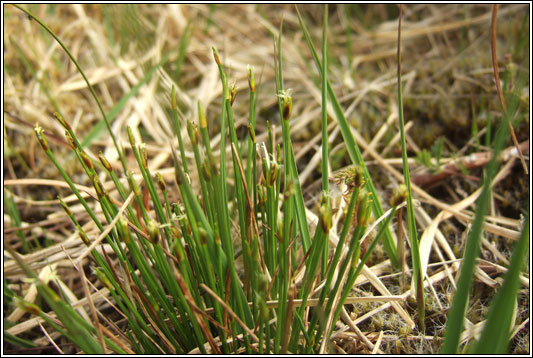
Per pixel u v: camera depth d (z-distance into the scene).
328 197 0.18
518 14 0.38
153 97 0.35
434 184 0.28
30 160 0.31
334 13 0.47
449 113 0.31
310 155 0.31
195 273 0.21
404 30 0.42
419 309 0.22
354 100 0.34
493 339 0.17
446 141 0.30
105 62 0.37
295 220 0.21
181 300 0.19
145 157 0.19
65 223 0.28
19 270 0.24
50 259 0.25
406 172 0.21
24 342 0.23
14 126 0.32
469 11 0.41
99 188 0.19
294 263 0.21
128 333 0.21
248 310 0.20
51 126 0.32
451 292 0.23
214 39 0.43
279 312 0.19
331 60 0.39
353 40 0.43
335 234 0.24
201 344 0.20
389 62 0.39
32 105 0.33
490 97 0.31
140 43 0.34
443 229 0.26
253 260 0.19
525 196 0.26
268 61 0.40
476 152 0.29
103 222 0.27
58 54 0.38
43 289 0.17
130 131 0.19
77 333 0.18
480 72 0.33
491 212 0.26
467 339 0.22
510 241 0.25
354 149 0.23
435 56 0.37
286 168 0.19
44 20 0.40
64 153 0.31
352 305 0.23
